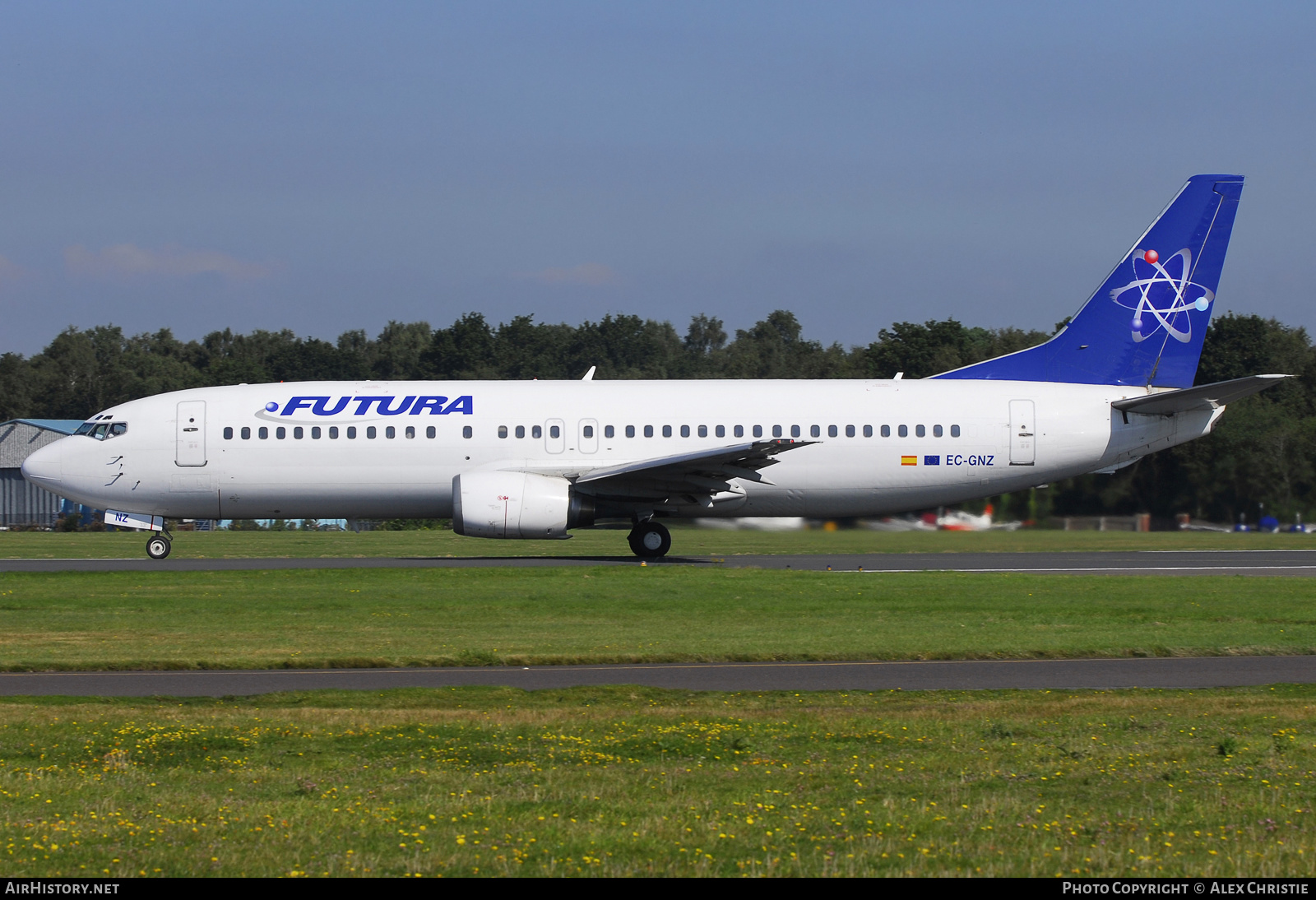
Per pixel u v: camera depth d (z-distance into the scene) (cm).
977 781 4197
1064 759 4503
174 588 9850
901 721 5112
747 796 4000
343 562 12700
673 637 7431
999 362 13712
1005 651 6938
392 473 12888
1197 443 19475
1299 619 8150
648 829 3625
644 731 4947
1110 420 13325
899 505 13450
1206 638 7362
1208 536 17062
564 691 5894
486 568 11225
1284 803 3919
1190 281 13575
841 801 3947
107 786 4156
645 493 12731
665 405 13062
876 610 8575
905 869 3281
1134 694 5769
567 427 12888
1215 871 3275
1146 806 3897
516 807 3869
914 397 13288
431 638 7375
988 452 13162
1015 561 12950
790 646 7100
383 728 4994
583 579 10300
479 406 12962
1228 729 4975
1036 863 3338
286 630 7706
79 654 6838
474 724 5084
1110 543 15750
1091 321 13612
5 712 5344
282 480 12888
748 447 11656
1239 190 13488
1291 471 19238
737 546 14925
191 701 5666
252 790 4106
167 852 3419
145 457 12838
